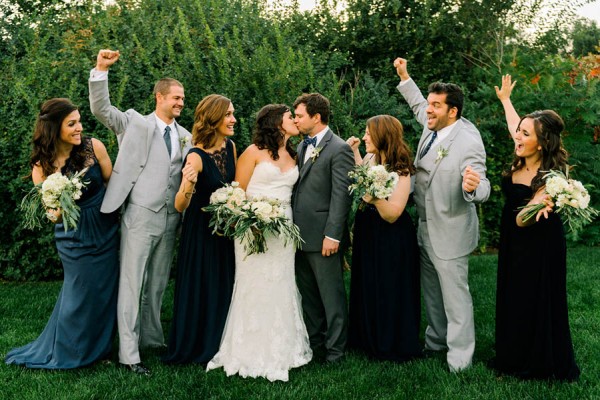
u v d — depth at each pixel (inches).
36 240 244.7
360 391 130.7
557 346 132.8
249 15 302.7
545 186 128.1
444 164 143.0
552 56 363.9
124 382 134.7
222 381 137.0
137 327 148.3
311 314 161.3
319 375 140.2
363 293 153.6
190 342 148.4
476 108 306.7
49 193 131.8
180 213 158.1
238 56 249.8
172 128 156.4
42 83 241.9
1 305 204.7
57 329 144.3
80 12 294.5
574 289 222.1
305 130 149.6
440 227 144.3
